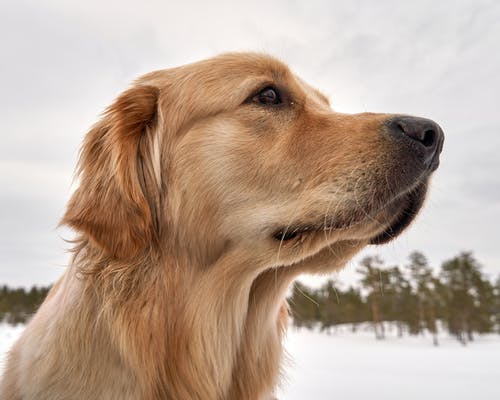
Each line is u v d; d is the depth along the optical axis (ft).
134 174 1.09
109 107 1.18
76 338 0.98
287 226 1.08
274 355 1.19
